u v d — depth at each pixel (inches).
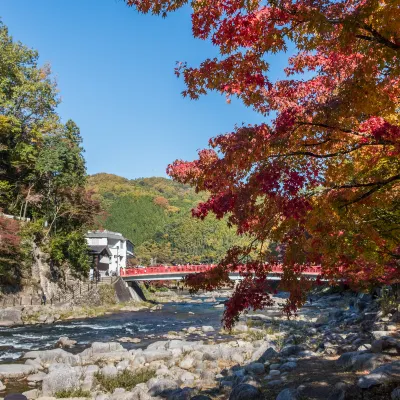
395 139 197.2
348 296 1695.4
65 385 494.6
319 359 501.7
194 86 222.2
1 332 1011.9
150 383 492.1
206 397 387.2
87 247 1993.1
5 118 1603.1
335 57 251.0
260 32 195.8
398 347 421.4
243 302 234.7
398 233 274.8
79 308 1496.1
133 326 1139.9
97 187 7406.5
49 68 1849.2
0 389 508.1
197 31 207.8
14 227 1344.7
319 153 218.1
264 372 492.7
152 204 6156.5
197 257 3769.7
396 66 181.8
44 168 1716.3
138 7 207.5
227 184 213.5
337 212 221.8
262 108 267.0
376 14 171.6
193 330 1023.0
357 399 304.7
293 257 235.3
